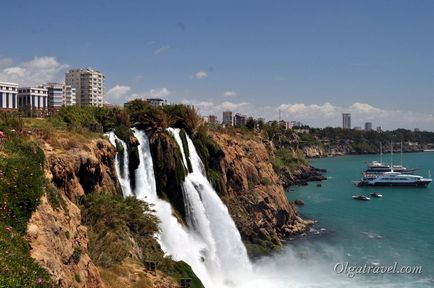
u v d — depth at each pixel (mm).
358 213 101500
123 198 47625
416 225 88062
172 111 69000
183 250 51031
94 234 36438
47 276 20031
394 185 157375
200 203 60469
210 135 74562
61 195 29703
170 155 58656
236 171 76438
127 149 54188
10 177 23328
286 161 184000
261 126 178750
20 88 141875
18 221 22156
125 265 35531
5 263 18188
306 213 100938
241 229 68188
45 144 39219
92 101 199500
